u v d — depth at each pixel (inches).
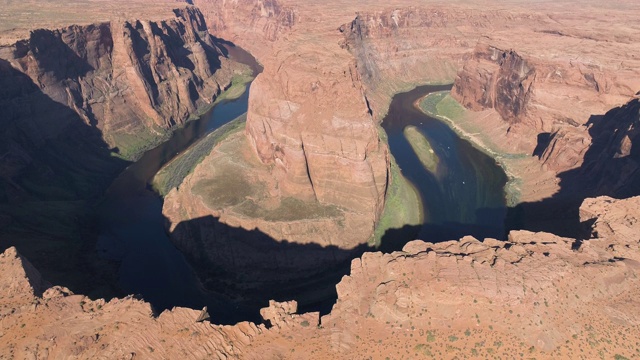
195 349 1814.7
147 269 3631.9
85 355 1753.2
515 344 1798.7
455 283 1979.6
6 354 1759.4
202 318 2010.3
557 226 3973.9
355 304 2117.4
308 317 2092.8
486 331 1854.1
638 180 3545.8
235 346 1891.0
